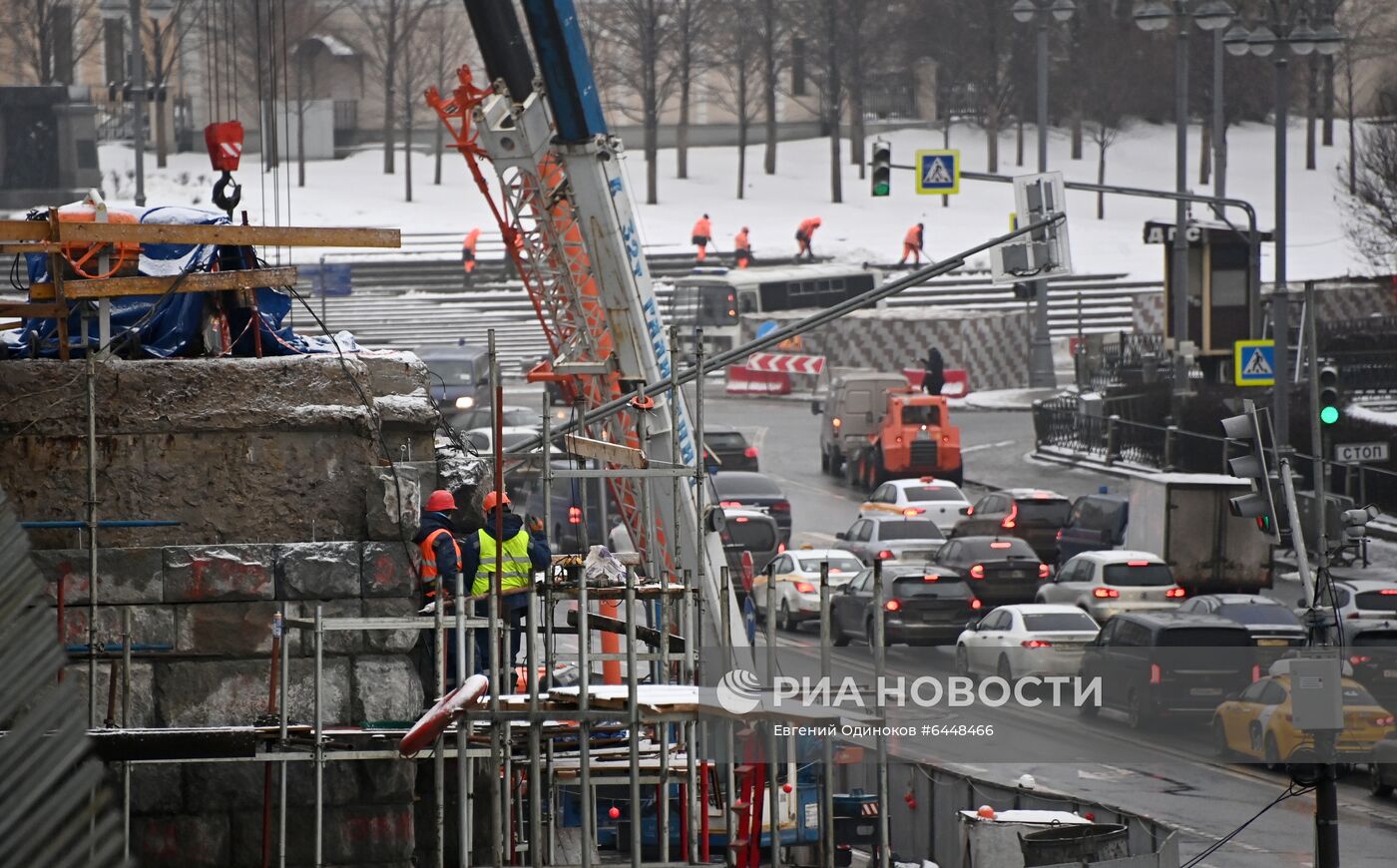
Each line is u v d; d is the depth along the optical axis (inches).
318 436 1817.2
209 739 1568.7
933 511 6220.5
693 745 1675.7
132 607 1775.3
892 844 2598.4
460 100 3309.5
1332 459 6368.1
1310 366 4544.8
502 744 1715.1
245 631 1792.6
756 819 1685.5
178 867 1774.1
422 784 1920.5
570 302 3312.0
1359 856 2819.9
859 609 4827.8
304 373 1817.2
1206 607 4426.7
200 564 1781.5
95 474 1733.5
